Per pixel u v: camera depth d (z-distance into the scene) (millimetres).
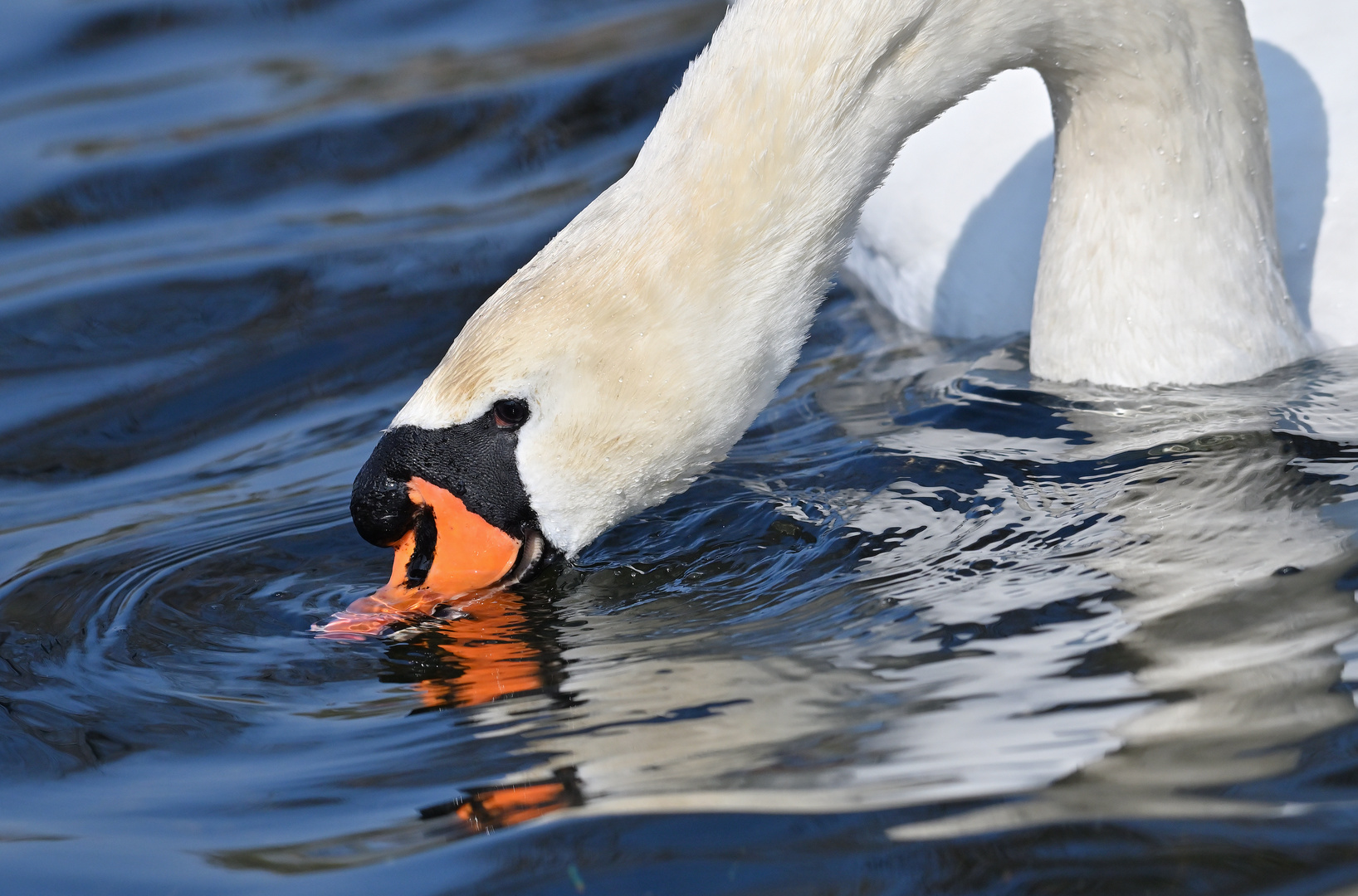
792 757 6035
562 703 6914
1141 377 9680
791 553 8336
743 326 7945
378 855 5766
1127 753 5723
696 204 7863
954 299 11742
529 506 8062
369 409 11172
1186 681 6195
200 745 6926
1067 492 8414
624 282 7852
